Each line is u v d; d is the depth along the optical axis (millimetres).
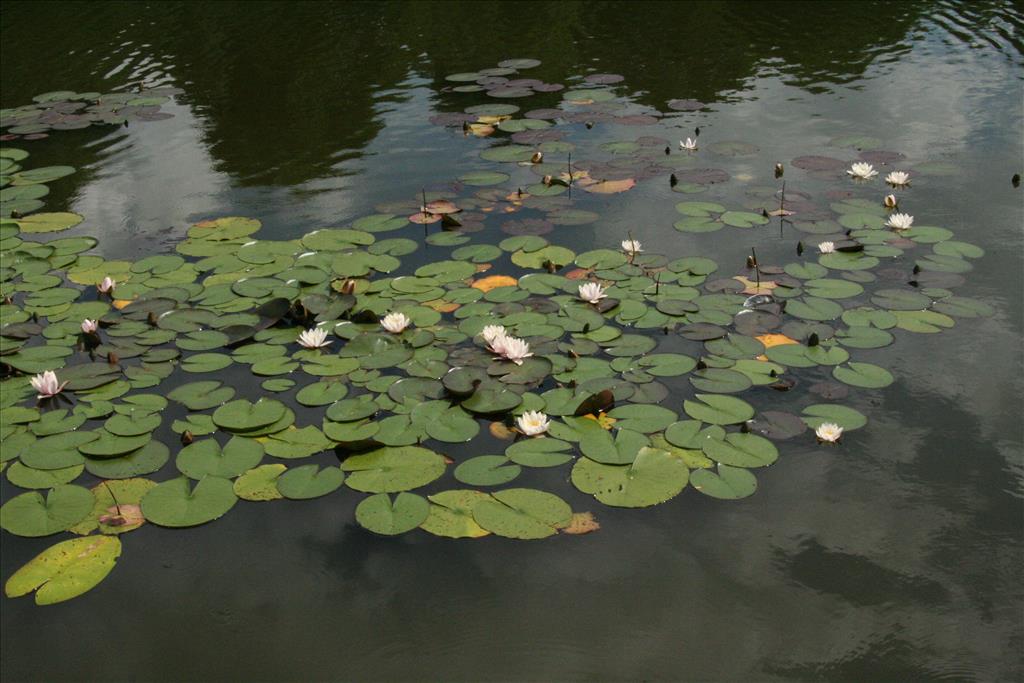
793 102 8609
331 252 5859
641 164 7238
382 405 4258
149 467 3916
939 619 3084
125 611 3244
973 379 4363
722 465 3803
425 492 3725
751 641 3033
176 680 2977
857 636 3031
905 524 3502
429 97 9133
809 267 5434
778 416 4117
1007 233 5836
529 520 3551
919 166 7020
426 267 5598
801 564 3336
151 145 8180
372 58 10500
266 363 4656
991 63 9422
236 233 6250
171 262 5844
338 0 13367
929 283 5215
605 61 10102
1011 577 3244
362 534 3551
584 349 4641
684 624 3107
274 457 3967
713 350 4598
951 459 3836
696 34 11031
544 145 7738
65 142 8352
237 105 9148
